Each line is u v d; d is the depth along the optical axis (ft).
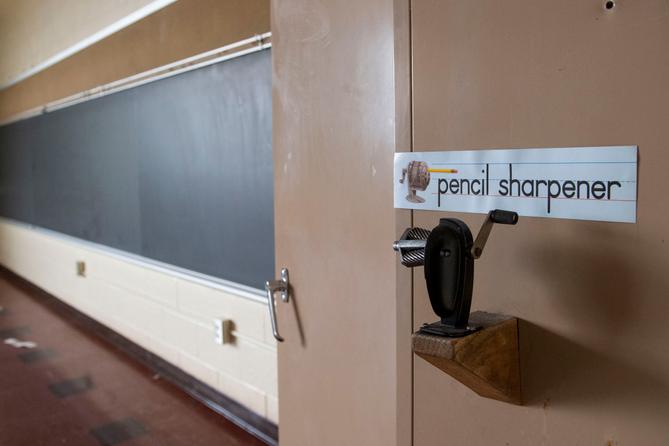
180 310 10.48
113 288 13.07
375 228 3.58
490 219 2.39
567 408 2.41
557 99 2.35
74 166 14.70
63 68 14.80
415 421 3.12
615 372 2.25
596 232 2.27
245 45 8.09
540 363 2.49
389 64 3.40
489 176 2.61
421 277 3.03
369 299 3.66
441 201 2.84
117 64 11.84
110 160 12.64
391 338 3.52
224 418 9.32
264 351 8.50
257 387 8.72
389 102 3.42
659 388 2.13
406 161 3.00
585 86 2.26
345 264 3.83
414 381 3.11
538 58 2.40
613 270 2.23
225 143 8.80
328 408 4.06
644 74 2.10
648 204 2.12
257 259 8.40
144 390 10.50
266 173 8.00
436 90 2.82
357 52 3.62
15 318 15.71
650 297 2.13
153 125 10.71
